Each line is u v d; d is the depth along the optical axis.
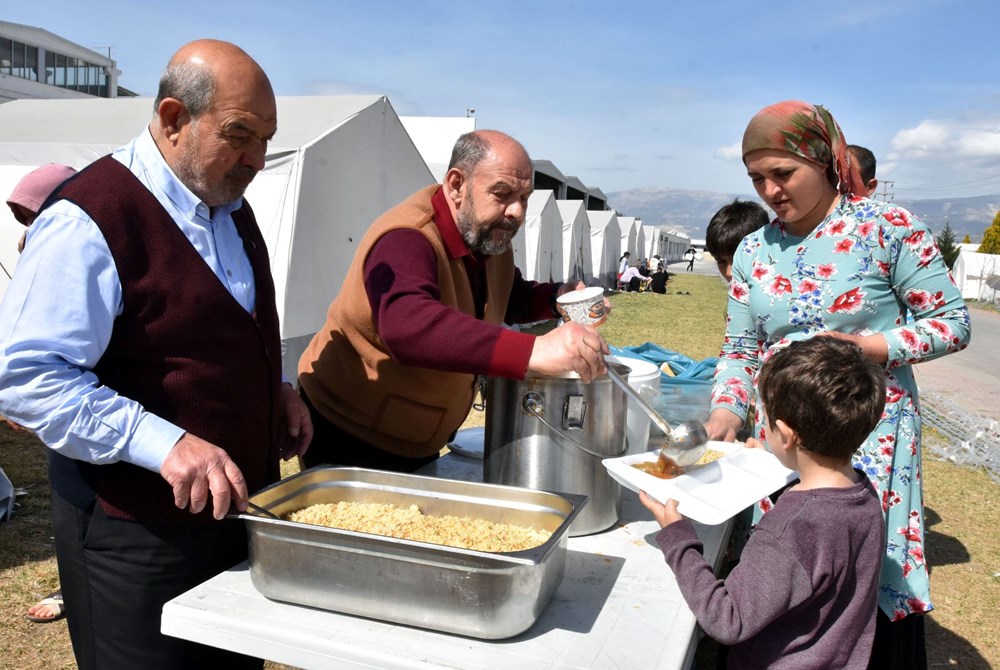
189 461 1.28
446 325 1.48
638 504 1.85
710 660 2.72
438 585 1.16
